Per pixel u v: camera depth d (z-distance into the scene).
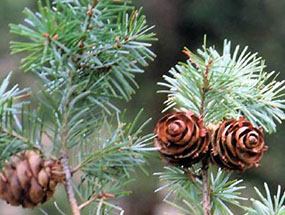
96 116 0.71
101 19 0.66
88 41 0.66
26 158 0.66
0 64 1.92
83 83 0.67
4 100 0.66
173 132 0.69
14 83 1.87
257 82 0.73
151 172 1.87
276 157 1.95
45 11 0.63
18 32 0.63
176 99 0.73
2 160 0.66
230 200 0.73
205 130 0.69
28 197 0.66
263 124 0.75
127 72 0.68
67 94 0.66
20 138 0.66
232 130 0.69
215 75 0.71
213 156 0.70
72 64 0.66
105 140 0.68
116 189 0.68
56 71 0.66
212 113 0.72
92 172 0.68
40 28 0.63
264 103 0.73
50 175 0.66
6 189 0.66
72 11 0.65
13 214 1.87
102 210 0.69
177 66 0.73
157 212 1.87
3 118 0.66
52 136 0.67
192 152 0.69
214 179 0.75
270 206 0.73
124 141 0.68
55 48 0.64
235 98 0.73
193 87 0.72
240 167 0.70
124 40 0.67
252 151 0.69
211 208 0.73
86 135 0.68
